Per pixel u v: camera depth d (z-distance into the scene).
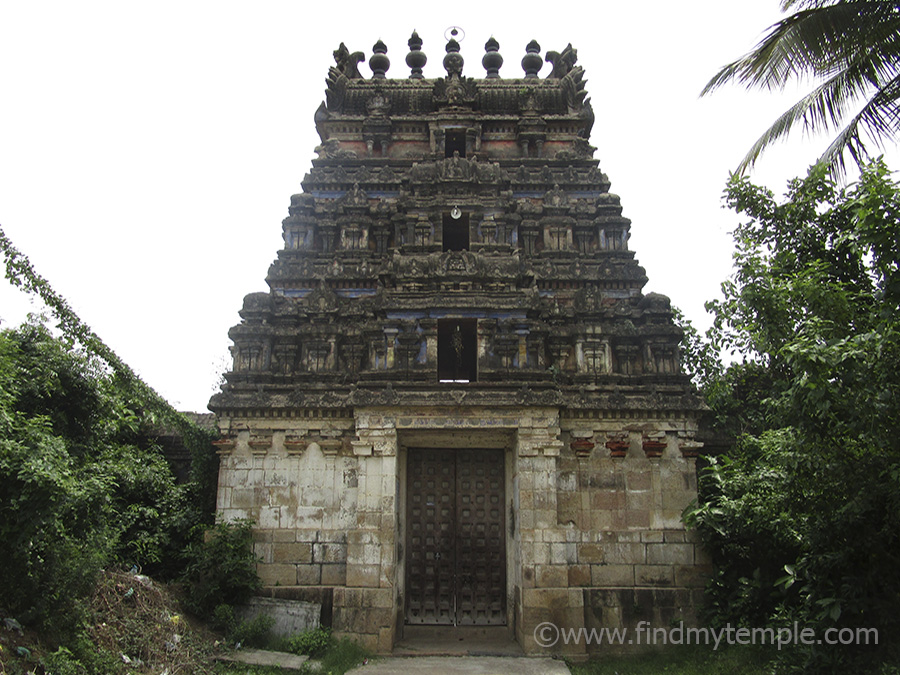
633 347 21.56
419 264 21.72
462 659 17.19
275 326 22.02
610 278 22.94
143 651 14.70
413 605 20.11
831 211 17.86
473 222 23.58
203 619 17.59
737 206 20.09
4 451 12.59
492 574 20.38
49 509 12.66
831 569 13.95
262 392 20.20
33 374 17.09
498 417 18.86
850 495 13.27
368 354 21.31
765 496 16.09
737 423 22.83
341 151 26.17
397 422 18.86
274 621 17.69
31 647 12.13
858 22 13.52
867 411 11.73
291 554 19.03
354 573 17.97
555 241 24.05
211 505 21.12
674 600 18.42
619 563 19.00
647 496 19.48
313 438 19.83
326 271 23.08
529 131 26.59
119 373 20.45
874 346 11.85
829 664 13.39
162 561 19.86
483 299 20.89
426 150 26.77
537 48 29.88
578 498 19.42
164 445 24.47
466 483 21.02
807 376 12.31
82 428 18.06
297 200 24.53
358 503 18.44
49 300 19.06
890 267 12.79
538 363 20.95
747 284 16.08
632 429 19.98
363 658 16.98
